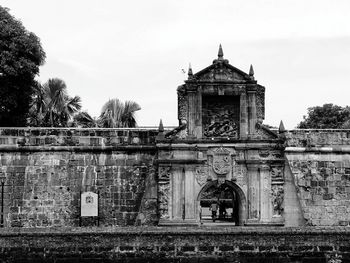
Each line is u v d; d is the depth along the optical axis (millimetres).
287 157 48844
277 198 46594
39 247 39750
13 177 47750
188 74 47062
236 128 47562
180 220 46000
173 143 46469
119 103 71062
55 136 48219
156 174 46812
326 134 49156
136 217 46938
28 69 54156
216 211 66375
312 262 39938
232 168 46781
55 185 47844
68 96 67938
